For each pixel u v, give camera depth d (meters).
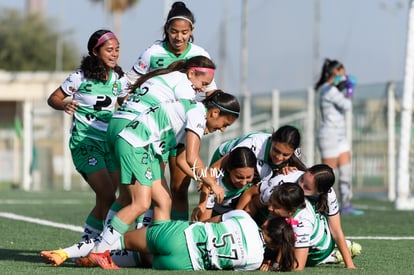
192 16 23.58
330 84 39.47
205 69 21.17
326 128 39.44
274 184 20.97
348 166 39.81
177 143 21.00
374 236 29.73
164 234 19.66
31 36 145.38
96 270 19.73
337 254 22.17
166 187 21.17
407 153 43.22
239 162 20.59
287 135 20.84
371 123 54.12
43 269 19.97
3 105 105.62
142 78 21.52
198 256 19.58
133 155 20.44
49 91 103.38
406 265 21.83
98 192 23.58
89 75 23.66
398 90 52.22
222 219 20.28
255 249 19.67
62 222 34.75
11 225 33.19
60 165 76.31
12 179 83.31
